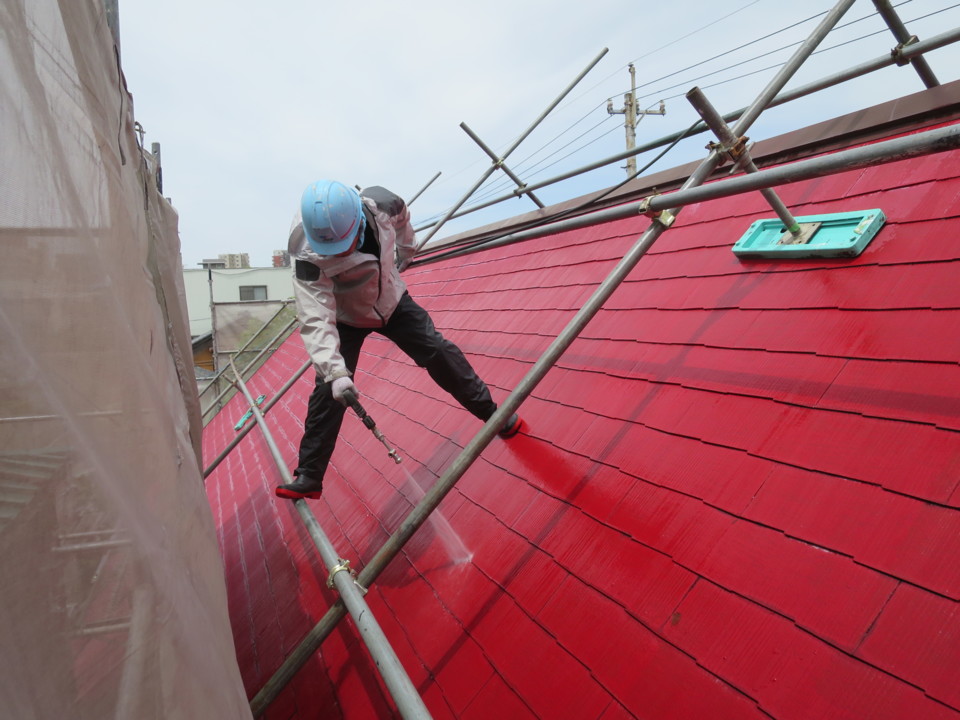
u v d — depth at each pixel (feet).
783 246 10.62
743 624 6.42
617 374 11.38
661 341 11.23
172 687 4.01
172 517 4.91
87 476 3.57
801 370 8.55
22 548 3.17
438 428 14.85
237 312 80.53
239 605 15.01
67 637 3.30
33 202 3.61
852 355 8.17
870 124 11.86
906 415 7.00
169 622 4.14
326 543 9.43
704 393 9.46
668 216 8.85
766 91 9.36
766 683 5.85
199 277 104.47
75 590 3.40
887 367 7.68
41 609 3.19
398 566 11.33
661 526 8.05
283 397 29.09
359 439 17.84
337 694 9.86
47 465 3.34
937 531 5.90
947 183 9.49
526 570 9.08
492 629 8.66
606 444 10.05
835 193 11.12
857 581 6.01
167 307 8.36
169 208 9.34
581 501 9.38
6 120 3.42
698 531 7.63
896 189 10.16
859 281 9.17
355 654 10.35
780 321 9.61
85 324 3.93
